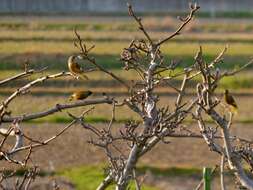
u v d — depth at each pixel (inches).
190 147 1095.0
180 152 1071.6
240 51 1990.7
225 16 3117.6
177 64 436.5
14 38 1953.7
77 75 387.5
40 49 1731.1
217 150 370.9
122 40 2133.4
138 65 381.1
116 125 1084.5
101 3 3203.7
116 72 1407.5
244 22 2942.9
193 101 407.8
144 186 913.5
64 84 1363.2
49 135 1076.5
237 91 1562.5
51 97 1269.7
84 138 1044.5
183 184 940.0
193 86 797.2
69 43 1897.1
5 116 408.8
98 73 1412.4
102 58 1676.9
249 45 2183.8
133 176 405.4
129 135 381.7
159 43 379.6
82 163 979.3
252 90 1566.2
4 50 1579.7
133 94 377.1
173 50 1871.3
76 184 900.6
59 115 1175.6
